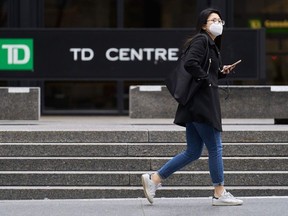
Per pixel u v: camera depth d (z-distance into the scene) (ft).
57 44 88.38
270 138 63.21
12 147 61.62
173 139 63.16
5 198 56.54
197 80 47.85
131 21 114.01
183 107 48.93
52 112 113.09
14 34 88.17
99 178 58.13
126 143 62.69
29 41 88.28
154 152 61.57
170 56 89.04
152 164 60.03
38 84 112.37
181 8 113.91
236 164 59.77
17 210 51.44
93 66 88.89
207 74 48.06
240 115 81.97
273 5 114.62
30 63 88.38
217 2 112.27
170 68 88.99
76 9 113.60
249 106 81.97
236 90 81.92
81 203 54.29
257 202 53.21
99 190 56.70
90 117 110.93
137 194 56.70
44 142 63.10
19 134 63.16
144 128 67.36
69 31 88.48
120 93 113.39
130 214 49.11
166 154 61.57
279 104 81.46
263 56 85.30
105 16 113.91
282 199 54.80
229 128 67.21
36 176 58.13
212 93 48.34
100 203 54.13
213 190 56.59
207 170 59.21
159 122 82.58
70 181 58.13
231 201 51.11
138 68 89.15
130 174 58.18
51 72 88.48
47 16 113.19
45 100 113.19
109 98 113.80
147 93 82.89
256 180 58.18
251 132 63.16
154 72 89.15
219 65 49.67
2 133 63.16
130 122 83.82
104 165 59.82
